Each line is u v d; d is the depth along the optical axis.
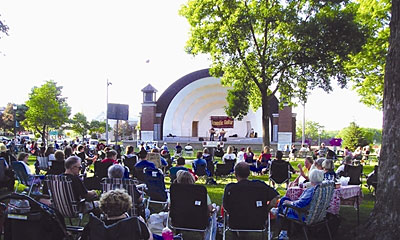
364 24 18.91
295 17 16.88
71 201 5.04
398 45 4.96
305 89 19.64
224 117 48.25
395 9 5.05
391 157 4.93
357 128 35.06
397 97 4.93
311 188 5.08
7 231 3.52
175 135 45.09
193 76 43.06
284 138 36.28
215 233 5.22
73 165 5.25
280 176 10.31
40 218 3.41
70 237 4.06
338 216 5.84
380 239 4.81
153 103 41.34
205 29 18.12
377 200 5.10
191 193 4.83
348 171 9.20
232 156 13.47
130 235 2.93
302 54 17.33
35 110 40.72
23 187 10.56
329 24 16.33
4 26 15.27
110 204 3.11
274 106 38.66
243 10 17.17
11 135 68.50
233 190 4.84
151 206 8.08
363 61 20.09
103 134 82.44
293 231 5.82
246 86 20.28
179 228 4.98
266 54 19.20
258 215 4.84
